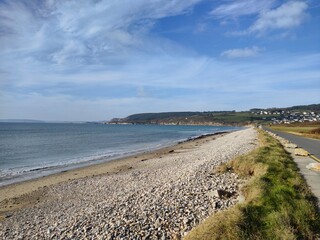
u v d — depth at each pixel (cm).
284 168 1675
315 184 1370
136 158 4097
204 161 2458
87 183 2366
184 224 1010
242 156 1989
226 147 4016
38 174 3016
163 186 1570
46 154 4725
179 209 1145
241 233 815
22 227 1320
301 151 2541
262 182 1232
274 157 2009
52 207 1714
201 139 8012
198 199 1259
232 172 1830
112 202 1383
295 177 1452
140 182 2066
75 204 1708
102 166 3450
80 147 5916
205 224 876
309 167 1800
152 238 941
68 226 1130
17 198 2053
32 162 3875
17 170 3253
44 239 1046
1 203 1945
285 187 1168
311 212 941
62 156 4500
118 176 2550
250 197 1110
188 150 4856
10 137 8506
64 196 1998
